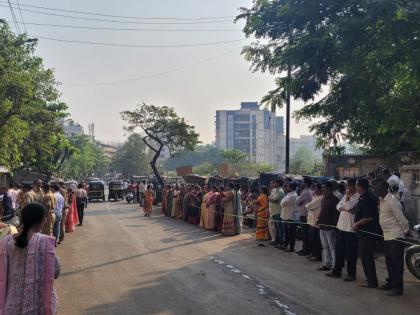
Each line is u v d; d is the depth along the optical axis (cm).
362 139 1441
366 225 861
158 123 3947
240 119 14050
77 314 704
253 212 1978
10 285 402
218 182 2828
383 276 964
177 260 1157
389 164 1839
